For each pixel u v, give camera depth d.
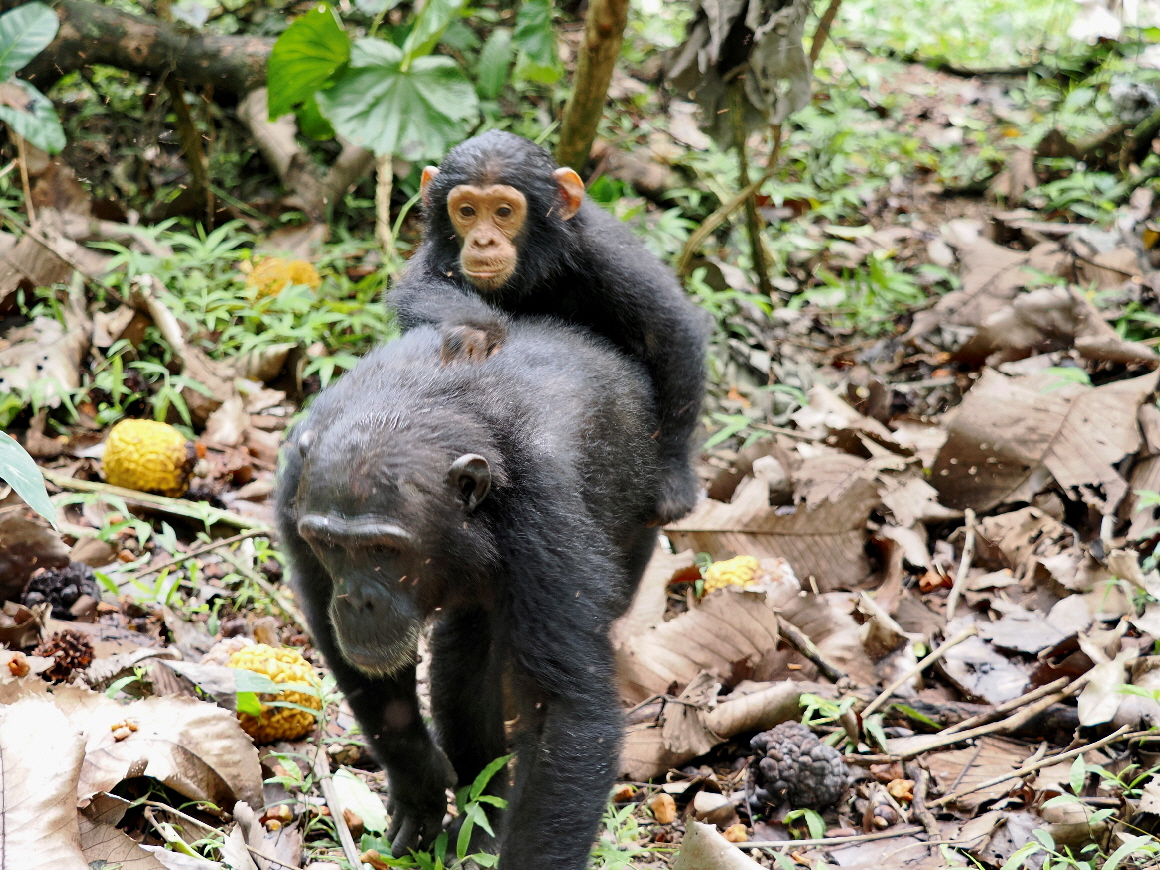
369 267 9.02
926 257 9.73
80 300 7.61
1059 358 7.61
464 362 4.15
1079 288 8.28
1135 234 9.01
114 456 6.53
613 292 5.27
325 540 3.70
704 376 5.42
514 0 10.83
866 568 6.55
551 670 3.85
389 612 3.73
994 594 6.32
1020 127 12.05
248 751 4.50
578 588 3.89
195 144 9.14
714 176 10.30
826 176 11.02
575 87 7.69
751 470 6.96
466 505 3.78
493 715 4.73
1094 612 5.93
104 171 9.37
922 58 13.92
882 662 5.81
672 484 5.08
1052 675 5.57
